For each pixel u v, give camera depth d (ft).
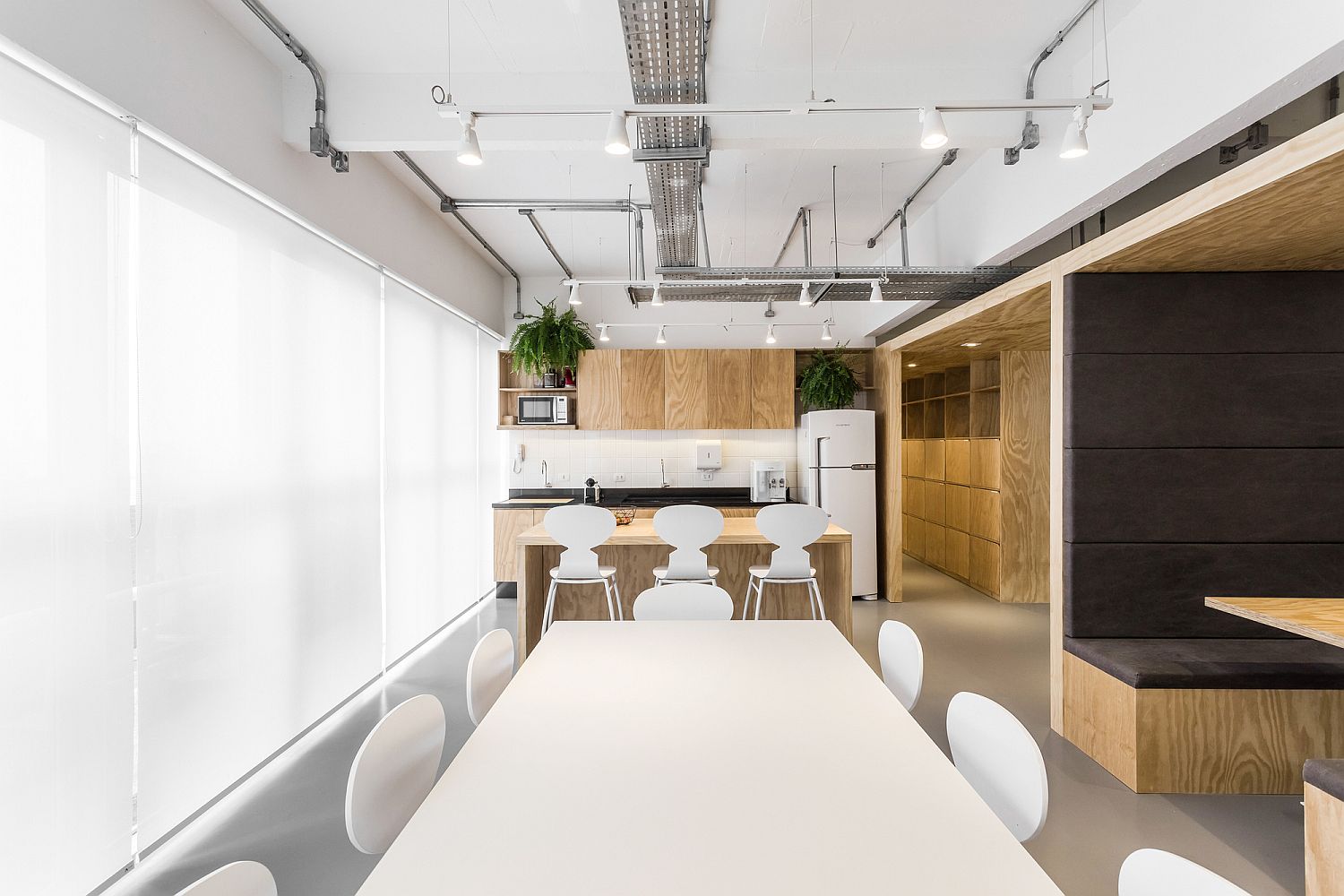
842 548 13.07
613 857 3.59
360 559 12.62
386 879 3.39
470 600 19.20
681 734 5.14
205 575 8.46
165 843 7.69
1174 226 8.09
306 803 8.59
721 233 17.93
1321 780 5.84
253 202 9.59
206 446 8.52
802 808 4.06
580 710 5.62
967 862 3.53
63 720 6.47
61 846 6.44
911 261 17.79
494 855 3.60
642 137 10.06
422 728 5.03
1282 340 10.05
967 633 15.96
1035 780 4.34
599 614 14.46
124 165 7.32
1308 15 6.81
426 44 9.73
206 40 8.43
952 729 5.48
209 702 8.50
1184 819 8.05
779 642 7.59
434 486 16.42
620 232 17.98
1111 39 9.59
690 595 9.30
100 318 6.96
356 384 12.54
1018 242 12.46
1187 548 10.12
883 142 10.76
